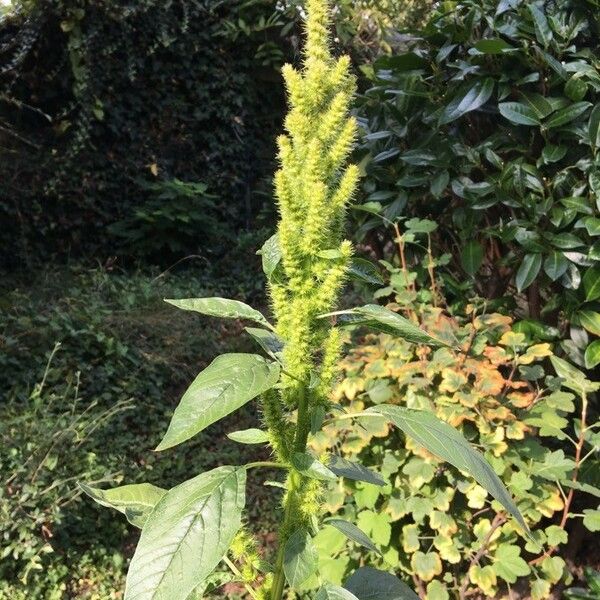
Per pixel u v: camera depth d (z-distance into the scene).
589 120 2.71
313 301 1.15
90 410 4.50
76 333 4.91
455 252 3.41
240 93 8.21
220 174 8.16
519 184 2.83
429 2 6.50
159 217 7.24
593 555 3.18
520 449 2.67
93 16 6.91
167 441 0.94
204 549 0.96
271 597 1.26
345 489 2.79
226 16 8.05
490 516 2.87
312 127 1.17
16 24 7.01
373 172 3.21
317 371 1.21
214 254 7.74
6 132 7.04
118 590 3.52
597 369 3.14
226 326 6.08
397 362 2.76
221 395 0.98
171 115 7.81
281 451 1.23
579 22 2.84
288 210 1.12
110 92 7.38
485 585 2.54
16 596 3.27
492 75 2.91
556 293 3.05
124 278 6.76
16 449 3.62
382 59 3.21
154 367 5.16
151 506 1.39
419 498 2.66
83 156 7.25
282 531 1.25
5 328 4.93
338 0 6.79
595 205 2.76
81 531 3.70
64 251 7.18
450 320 2.87
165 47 7.60
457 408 2.59
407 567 2.86
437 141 3.04
